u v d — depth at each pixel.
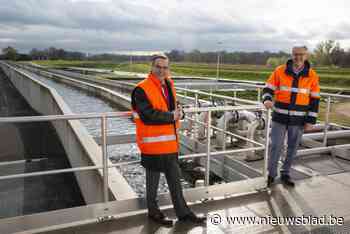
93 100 29.02
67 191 7.83
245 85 9.20
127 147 11.01
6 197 7.38
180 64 110.94
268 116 4.10
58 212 3.14
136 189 7.55
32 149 11.51
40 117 2.96
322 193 4.09
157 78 2.96
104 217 3.33
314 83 4.05
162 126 2.98
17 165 9.79
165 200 3.62
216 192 3.88
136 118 3.03
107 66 110.81
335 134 6.99
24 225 3.04
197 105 8.01
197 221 3.26
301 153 5.52
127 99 21.72
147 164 3.08
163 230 3.12
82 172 7.41
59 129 12.66
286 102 4.06
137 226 3.18
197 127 7.70
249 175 5.46
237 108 3.93
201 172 7.00
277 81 4.13
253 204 3.75
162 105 2.96
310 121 4.10
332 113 13.08
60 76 47.50
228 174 6.08
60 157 10.55
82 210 3.23
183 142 7.83
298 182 4.46
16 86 36.88
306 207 3.70
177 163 3.17
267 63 82.56
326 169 5.04
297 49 3.90
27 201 7.16
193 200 3.74
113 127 14.85
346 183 4.44
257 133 6.30
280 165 5.21
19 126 14.95
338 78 41.66
